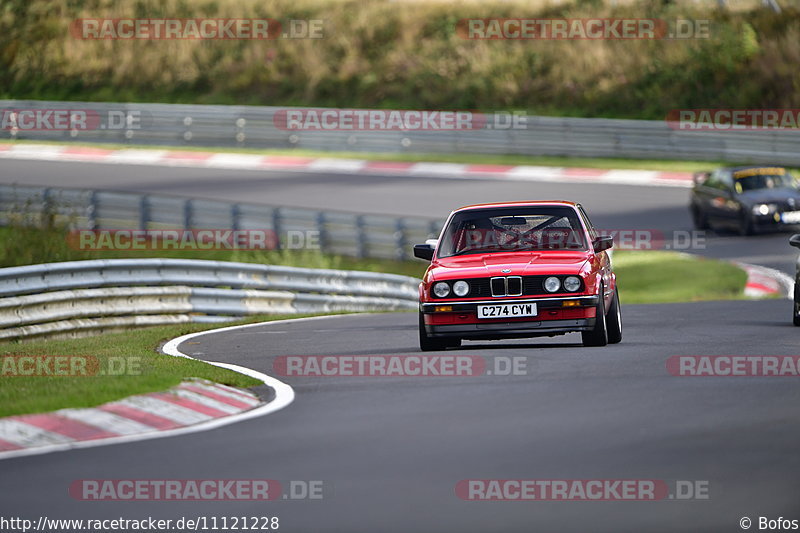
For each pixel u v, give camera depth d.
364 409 33.03
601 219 123.69
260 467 25.78
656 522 21.05
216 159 167.12
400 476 24.58
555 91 183.50
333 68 198.62
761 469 24.52
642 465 25.03
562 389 35.31
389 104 190.38
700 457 25.67
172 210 112.94
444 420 30.77
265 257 103.81
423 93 190.12
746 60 177.25
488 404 33.03
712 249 107.19
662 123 155.12
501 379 37.75
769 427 28.92
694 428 28.91
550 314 44.16
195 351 49.16
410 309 90.56
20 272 58.75
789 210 110.31
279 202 135.88
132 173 157.00
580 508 22.03
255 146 174.75
